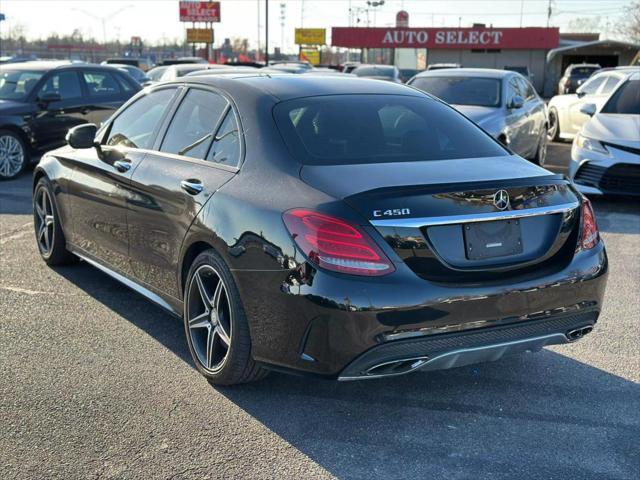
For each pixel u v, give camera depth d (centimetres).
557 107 1611
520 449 330
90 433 337
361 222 315
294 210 329
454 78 1156
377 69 2634
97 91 1188
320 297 315
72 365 411
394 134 397
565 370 417
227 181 377
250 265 344
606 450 330
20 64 1188
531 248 347
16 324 474
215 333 382
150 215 434
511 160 394
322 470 311
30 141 1098
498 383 399
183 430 341
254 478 304
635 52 5041
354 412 364
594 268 361
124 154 479
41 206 609
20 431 337
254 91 409
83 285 557
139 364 414
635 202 938
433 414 363
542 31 4922
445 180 336
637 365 424
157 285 441
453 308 321
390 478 306
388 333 314
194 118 437
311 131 382
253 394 380
